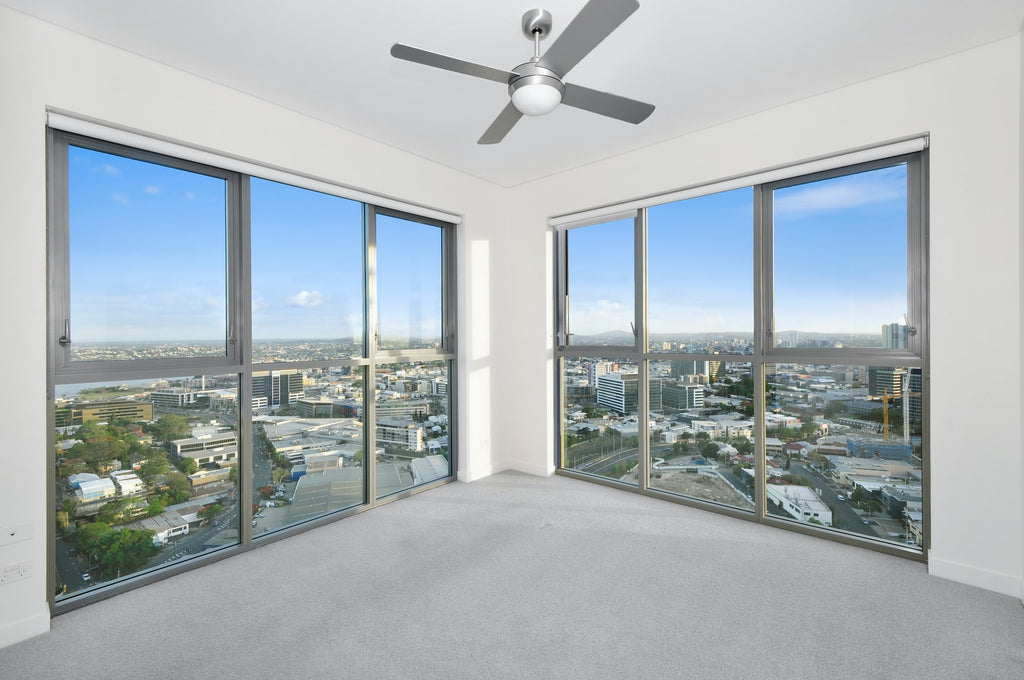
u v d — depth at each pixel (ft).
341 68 7.97
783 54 7.66
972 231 7.64
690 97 9.06
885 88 8.35
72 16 6.57
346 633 6.60
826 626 6.68
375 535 9.80
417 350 12.48
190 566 8.39
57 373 7.16
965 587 7.65
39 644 6.39
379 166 10.95
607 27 4.96
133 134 7.55
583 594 7.56
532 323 13.84
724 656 6.09
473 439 13.37
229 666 5.94
